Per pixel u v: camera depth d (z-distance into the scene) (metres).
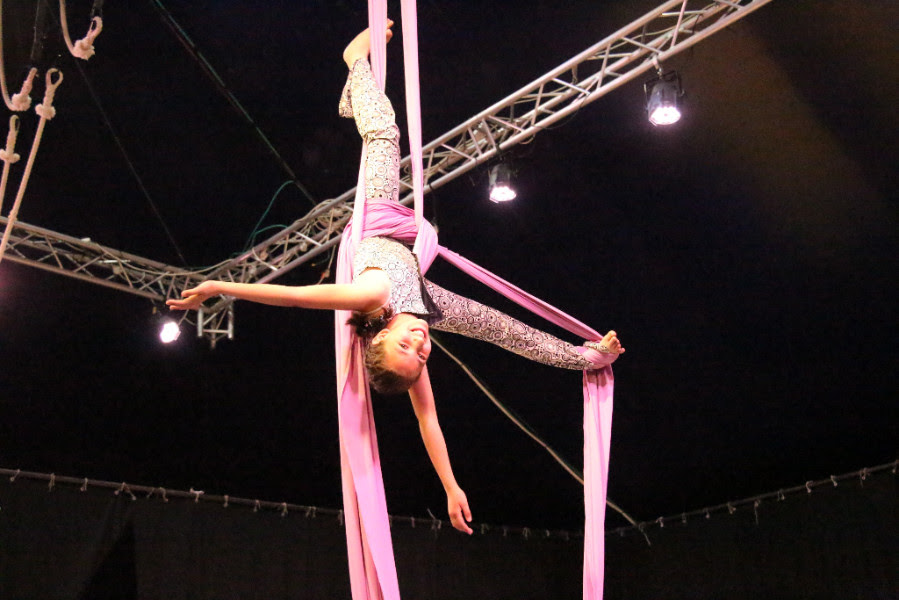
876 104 3.99
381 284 1.94
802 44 3.90
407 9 2.26
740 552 5.52
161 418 5.13
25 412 4.68
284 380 5.45
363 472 1.88
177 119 4.59
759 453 5.36
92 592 4.34
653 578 5.94
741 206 4.54
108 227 5.09
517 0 4.04
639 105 4.36
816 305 4.68
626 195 4.72
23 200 4.78
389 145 2.26
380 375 1.91
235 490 5.27
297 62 4.36
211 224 5.21
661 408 5.42
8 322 4.75
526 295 2.36
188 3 4.07
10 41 2.85
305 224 5.19
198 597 4.67
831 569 5.05
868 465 5.10
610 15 4.13
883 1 3.62
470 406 5.65
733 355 5.04
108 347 5.08
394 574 1.81
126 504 4.66
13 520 4.25
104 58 4.23
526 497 6.18
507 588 6.02
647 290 5.03
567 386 5.48
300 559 5.16
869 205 4.27
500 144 4.53
